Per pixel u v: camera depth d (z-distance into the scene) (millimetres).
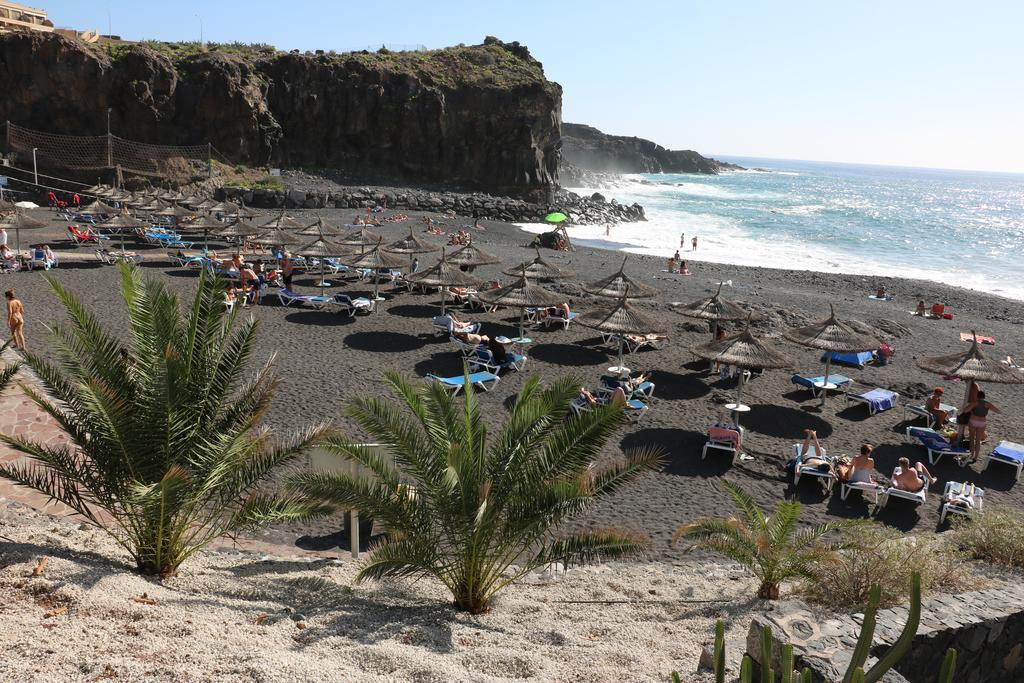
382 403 6617
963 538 8531
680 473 11883
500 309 22859
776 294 29406
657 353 19156
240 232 26031
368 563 6164
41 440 10242
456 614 6488
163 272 24484
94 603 5395
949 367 14594
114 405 6148
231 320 7219
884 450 13445
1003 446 12953
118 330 16922
